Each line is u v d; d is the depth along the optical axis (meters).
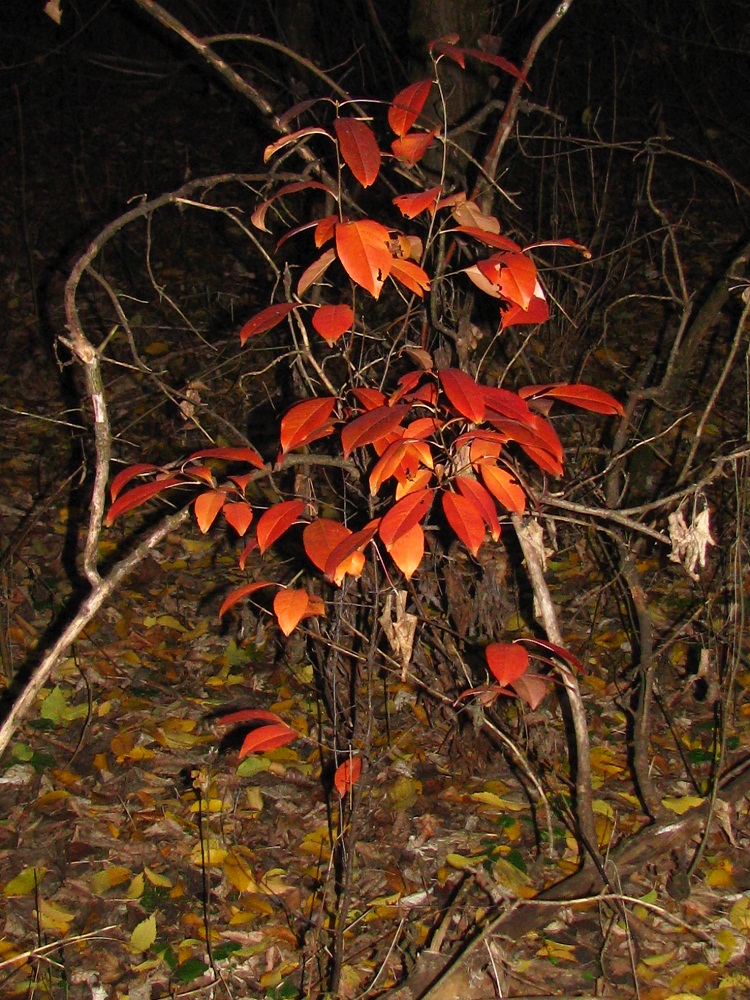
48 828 2.91
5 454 4.98
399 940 2.54
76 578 4.09
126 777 3.10
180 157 9.24
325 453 2.98
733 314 5.97
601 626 3.72
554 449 1.94
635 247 6.78
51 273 6.91
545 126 6.25
